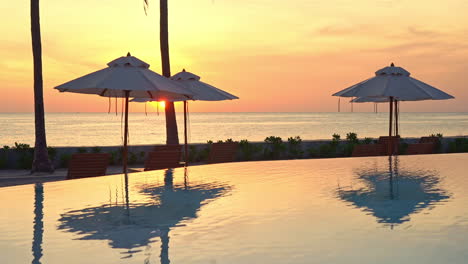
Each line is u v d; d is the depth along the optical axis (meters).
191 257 4.06
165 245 4.41
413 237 4.63
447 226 5.05
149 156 10.74
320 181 8.21
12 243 4.50
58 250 4.27
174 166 10.97
